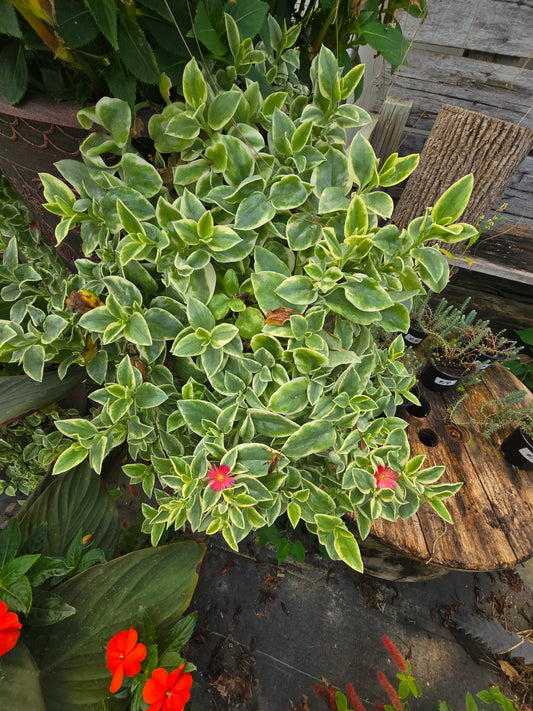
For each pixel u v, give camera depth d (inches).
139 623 10.9
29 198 11.2
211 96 8.0
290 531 19.0
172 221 8.0
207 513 10.7
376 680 16.3
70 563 12.2
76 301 9.7
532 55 21.0
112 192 8.4
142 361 10.7
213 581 18.0
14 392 11.2
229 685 15.8
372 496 10.1
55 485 14.6
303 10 12.3
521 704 16.2
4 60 7.6
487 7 20.2
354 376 9.5
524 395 15.8
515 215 27.1
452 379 16.6
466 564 12.6
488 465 15.2
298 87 11.9
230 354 9.2
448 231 7.4
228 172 8.4
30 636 11.1
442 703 14.2
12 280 12.0
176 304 9.5
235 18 8.4
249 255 9.4
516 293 27.8
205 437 9.5
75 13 6.6
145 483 12.0
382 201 8.1
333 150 8.8
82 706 10.3
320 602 17.9
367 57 21.6
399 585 18.7
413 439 15.8
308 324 8.6
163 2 6.9
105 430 10.4
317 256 8.5
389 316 8.6
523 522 13.6
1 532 11.4
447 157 18.9
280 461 9.7
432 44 22.2
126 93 7.7
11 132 9.1
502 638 16.9
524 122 23.5
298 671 16.3
